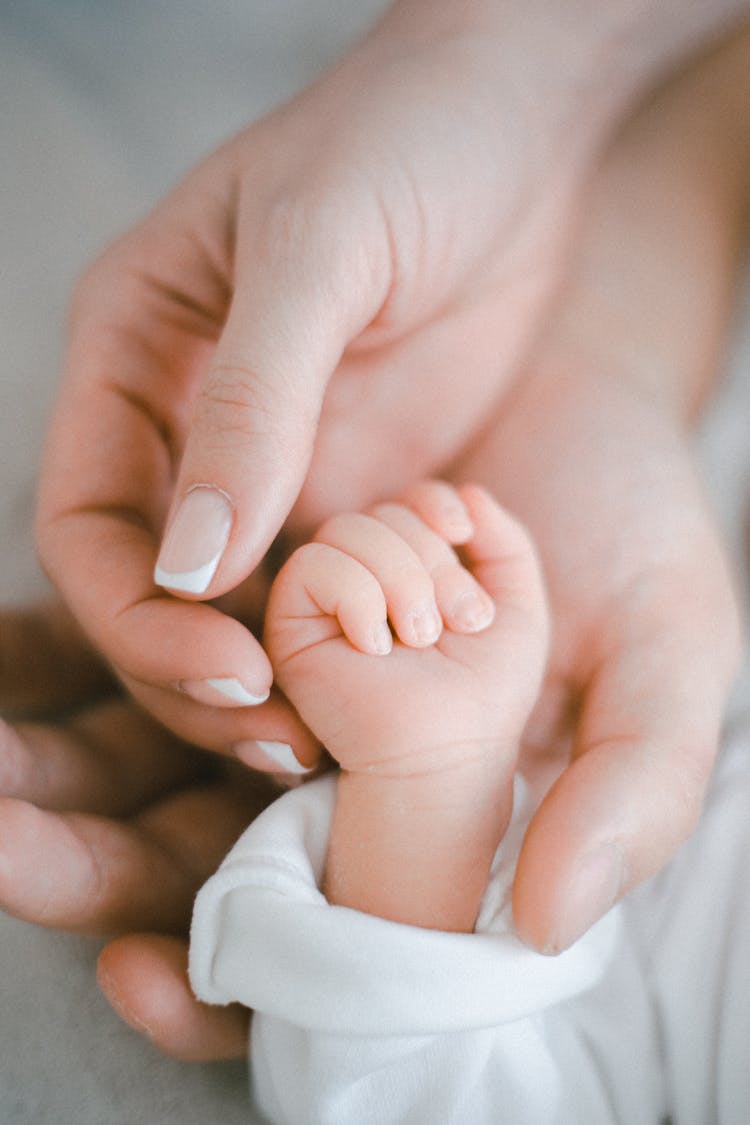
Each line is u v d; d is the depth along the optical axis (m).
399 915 0.26
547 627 0.28
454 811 0.26
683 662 0.29
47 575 0.29
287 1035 0.26
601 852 0.25
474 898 0.26
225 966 0.25
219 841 0.29
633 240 0.37
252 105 0.45
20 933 0.28
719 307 0.37
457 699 0.26
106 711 0.31
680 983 0.28
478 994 0.25
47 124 0.42
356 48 0.33
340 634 0.27
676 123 0.39
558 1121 0.27
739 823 0.30
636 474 0.32
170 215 0.31
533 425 0.34
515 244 0.34
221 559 0.26
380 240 0.29
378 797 0.26
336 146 0.30
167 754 0.31
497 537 0.28
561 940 0.25
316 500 0.32
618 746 0.27
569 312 0.36
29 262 0.39
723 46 0.39
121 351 0.31
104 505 0.29
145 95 0.45
